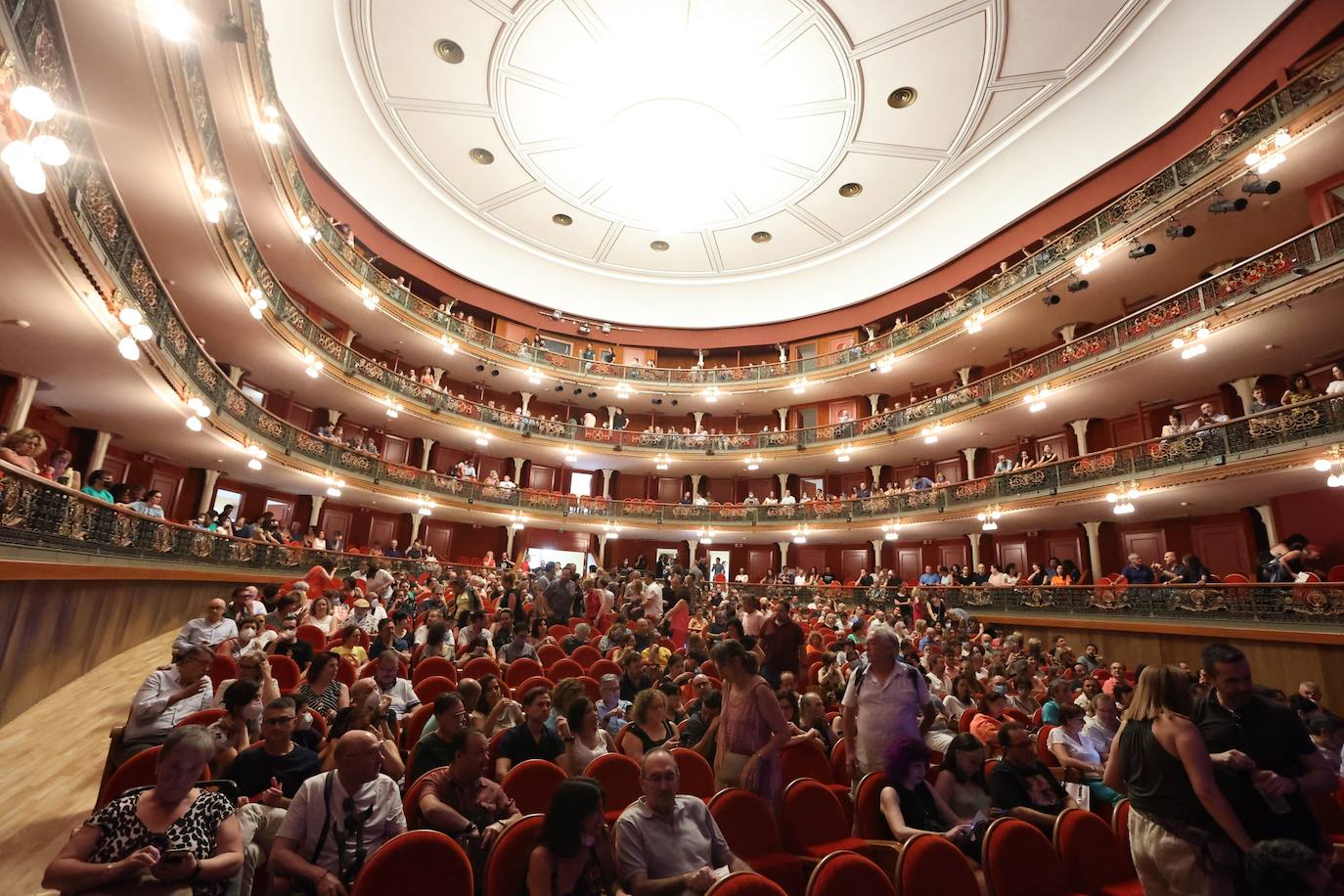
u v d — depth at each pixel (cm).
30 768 521
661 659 909
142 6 691
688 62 1791
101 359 955
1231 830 275
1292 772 299
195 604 1248
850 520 2438
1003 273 1928
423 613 1098
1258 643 1164
